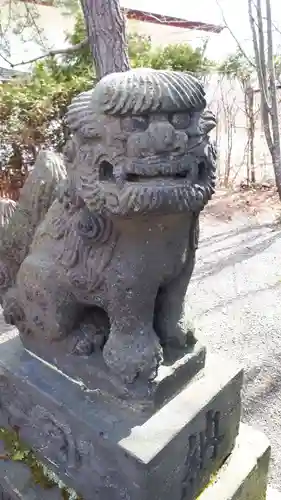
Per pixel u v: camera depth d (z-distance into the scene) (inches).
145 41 173.6
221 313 102.5
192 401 47.4
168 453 43.8
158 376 45.8
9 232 53.7
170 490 45.9
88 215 40.6
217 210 160.4
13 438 55.2
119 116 34.2
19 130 139.7
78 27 156.8
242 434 59.0
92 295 44.6
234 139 222.8
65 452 49.1
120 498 44.8
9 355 54.8
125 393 45.3
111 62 115.1
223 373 51.6
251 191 176.1
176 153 34.2
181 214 37.1
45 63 159.8
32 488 51.2
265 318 100.6
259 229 145.8
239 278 117.3
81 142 37.7
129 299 42.3
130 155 34.4
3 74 180.9
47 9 208.5
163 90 33.5
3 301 55.0
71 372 49.8
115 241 40.8
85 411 46.4
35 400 50.3
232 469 53.6
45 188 51.1
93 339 49.4
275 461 67.2
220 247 134.1
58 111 142.9
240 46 149.0
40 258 47.5
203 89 35.5
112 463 44.3
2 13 177.3
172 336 48.4
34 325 50.9
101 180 36.9
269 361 87.0
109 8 111.1
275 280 116.1
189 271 46.0
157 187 33.9
